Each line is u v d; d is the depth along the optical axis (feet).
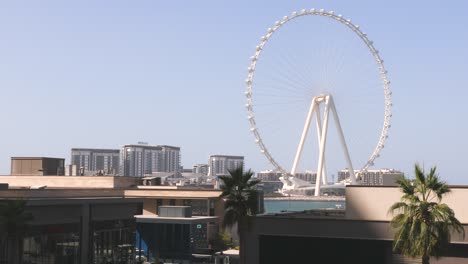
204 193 246.47
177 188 268.41
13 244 122.11
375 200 129.18
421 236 97.35
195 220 207.41
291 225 132.87
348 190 131.64
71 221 141.28
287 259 134.00
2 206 115.75
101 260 151.33
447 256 119.75
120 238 159.74
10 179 274.57
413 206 99.91
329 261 130.52
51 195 184.14
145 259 205.26
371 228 125.70
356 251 128.16
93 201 147.74
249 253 136.36
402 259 123.65
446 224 98.68
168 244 206.49
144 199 249.75
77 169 353.72
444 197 123.03
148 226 209.56
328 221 129.59
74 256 142.31
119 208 159.22
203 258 203.51
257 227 135.85
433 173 101.19
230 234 239.09
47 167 287.28
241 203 129.29
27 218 118.83
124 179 281.74
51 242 134.62
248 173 130.72
